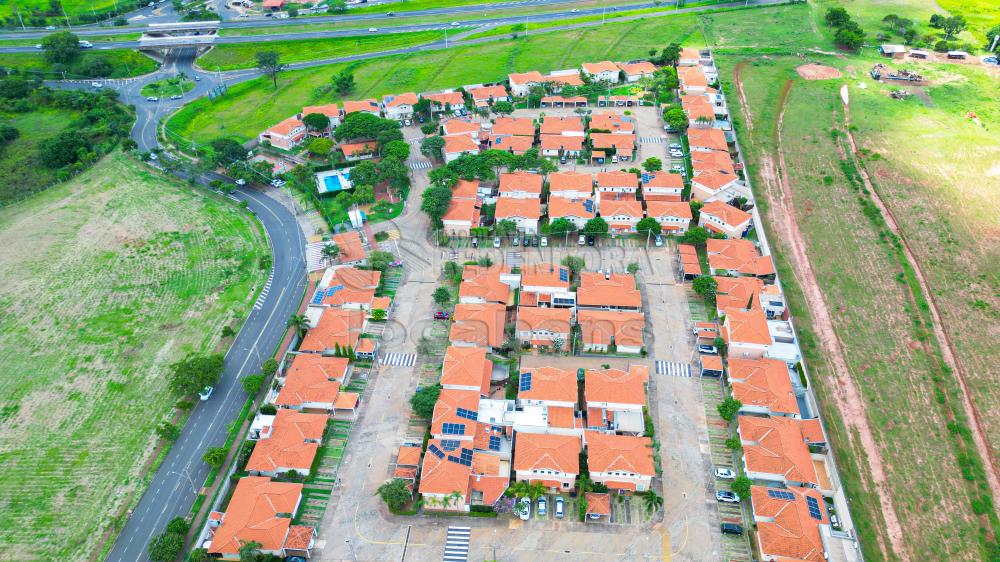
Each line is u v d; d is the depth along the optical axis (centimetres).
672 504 11819
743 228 18088
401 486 11644
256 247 18688
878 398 13900
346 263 17588
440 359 14762
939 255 17762
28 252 18600
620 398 13038
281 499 11575
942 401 13775
